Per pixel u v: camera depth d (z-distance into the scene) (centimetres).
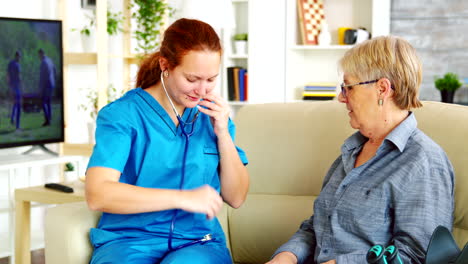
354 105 162
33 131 337
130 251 162
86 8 407
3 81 320
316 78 466
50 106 345
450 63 508
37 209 391
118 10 443
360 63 158
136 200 150
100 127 164
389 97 157
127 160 168
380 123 159
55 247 176
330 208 168
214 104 170
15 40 324
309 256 175
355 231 159
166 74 164
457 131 171
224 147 174
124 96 173
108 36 439
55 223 176
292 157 207
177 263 157
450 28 506
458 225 165
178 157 169
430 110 182
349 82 161
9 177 336
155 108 169
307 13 452
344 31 443
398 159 155
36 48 335
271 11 446
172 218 167
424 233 144
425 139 155
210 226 175
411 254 144
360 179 161
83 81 420
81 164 393
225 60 455
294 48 449
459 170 166
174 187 169
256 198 209
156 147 167
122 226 169
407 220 147
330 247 165
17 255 283
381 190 154
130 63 442
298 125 210
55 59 346
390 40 157
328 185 174
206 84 160
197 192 150
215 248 171
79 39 414
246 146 215
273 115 216
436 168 150
